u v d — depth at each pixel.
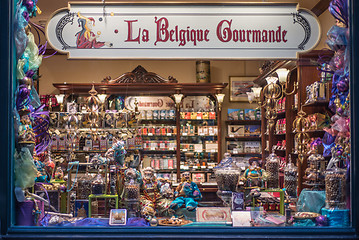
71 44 2.35
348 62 2.13
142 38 2.36
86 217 2.32
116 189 2.44
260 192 2.50
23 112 2.13
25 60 2.17
